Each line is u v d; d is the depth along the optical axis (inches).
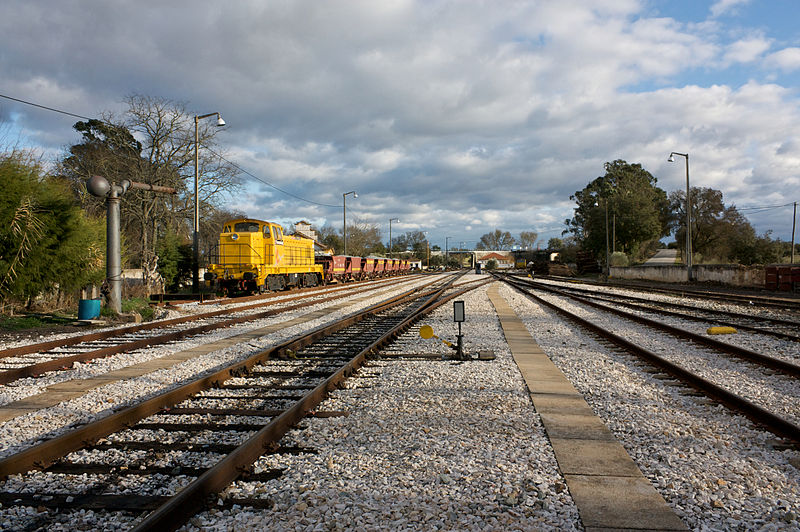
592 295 1126.4
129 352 414.0
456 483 168.9
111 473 174.4
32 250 624.7
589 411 248.1
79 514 146.9
